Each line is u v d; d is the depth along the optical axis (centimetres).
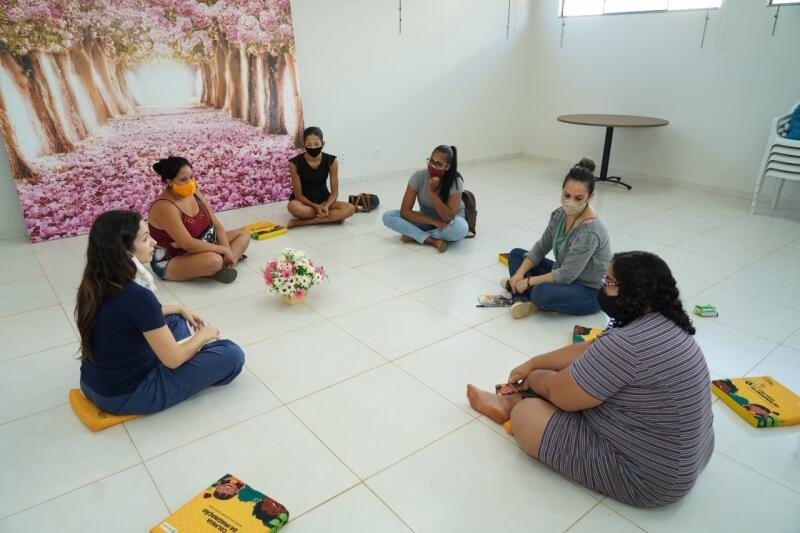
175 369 192
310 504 157
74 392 203
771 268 337
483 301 284
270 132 471
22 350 243
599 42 586
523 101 684
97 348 172
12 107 361
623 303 143
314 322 266
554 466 162
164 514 154
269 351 239
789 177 425
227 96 441
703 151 524
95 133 393
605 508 156
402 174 600
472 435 186
